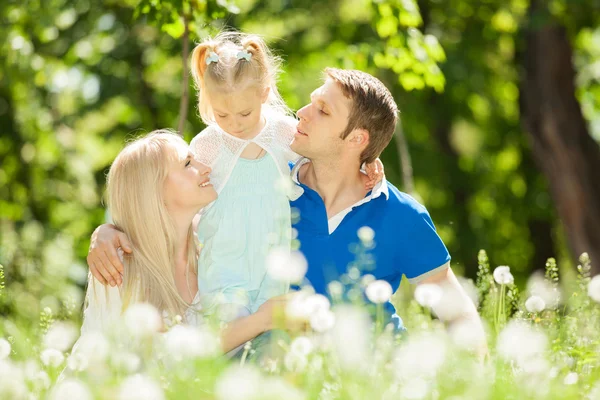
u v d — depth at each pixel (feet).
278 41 43.50
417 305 15.57
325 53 43.52
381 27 27.81
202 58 14.99
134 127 44.32
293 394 8.16
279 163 14.69
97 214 46.91
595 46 48.03
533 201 53.31
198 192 13.57
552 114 42.19
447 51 43.83
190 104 42.34
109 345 10.21
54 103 43.24
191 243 14.15
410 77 27.99
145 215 13.29
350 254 14.10
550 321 13.19
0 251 34.30
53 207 46.78
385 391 9.02
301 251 14.12
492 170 52.80
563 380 10.30
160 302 13.19
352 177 14.53
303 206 14.40
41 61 37.19
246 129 14.58
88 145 45.96
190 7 22.38
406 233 14.38
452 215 51.88
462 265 51.90
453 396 8.98
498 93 49.01
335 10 44.09
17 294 31.12
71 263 43.57
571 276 43.50
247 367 10.62
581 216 42.22
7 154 45.68
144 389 8.45
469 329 10.76
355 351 9.66
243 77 14.17
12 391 9.34
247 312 13.23
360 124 13.99
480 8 43.80
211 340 10.02
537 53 42.57
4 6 33.68
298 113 14.33
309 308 10.45
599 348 11.96
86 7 40.09
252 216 14.15
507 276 13.55
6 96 43.80
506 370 10.45
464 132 54.95
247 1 41.01
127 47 41.96
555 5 38.09
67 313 14.92
